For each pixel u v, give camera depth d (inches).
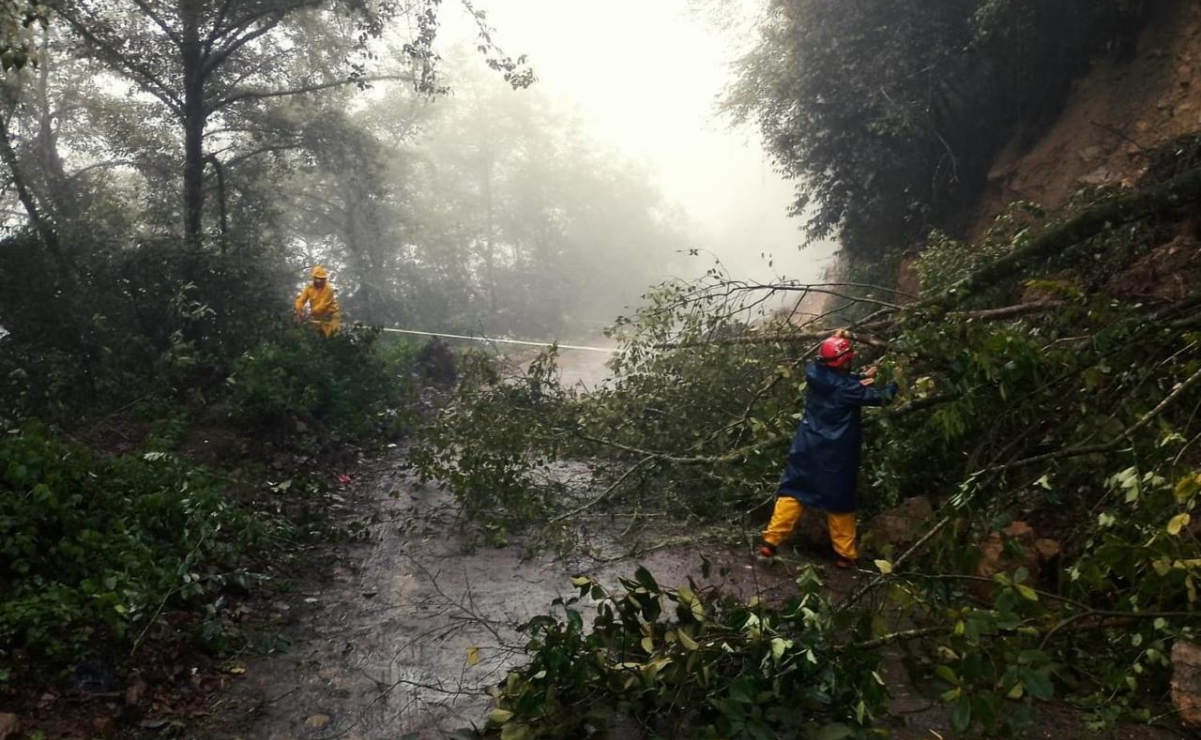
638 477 286.7
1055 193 443.2
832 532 236.7
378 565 249.3
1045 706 157.5
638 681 150.0
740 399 304.7
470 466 288.2
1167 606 163.3
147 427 345.1
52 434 298.5
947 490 241.9
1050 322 259.9
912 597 156.8
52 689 158.6
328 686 175.5
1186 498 155.2
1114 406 218.5
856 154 551.2
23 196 470.6
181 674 175.0
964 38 493.0
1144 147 377.7
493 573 241.3
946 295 274.1
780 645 144.2
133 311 444.8
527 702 141.0
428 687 170.4
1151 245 298.4
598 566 243.1
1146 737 146.0
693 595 163.0
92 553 194.2
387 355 591.2
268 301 514.9
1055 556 203.3
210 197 692.1
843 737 134.7
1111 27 438.3
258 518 263.9
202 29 569.9
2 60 226.1
